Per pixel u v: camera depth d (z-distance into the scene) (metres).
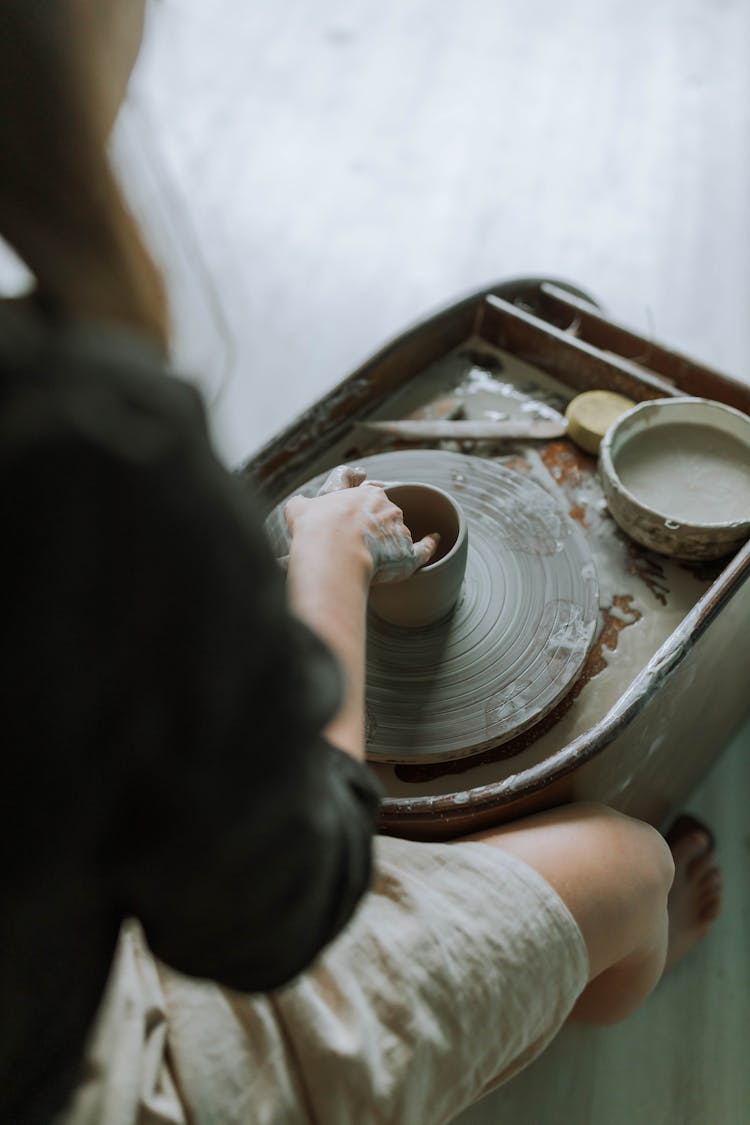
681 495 1.20
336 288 2.35
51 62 0.37
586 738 0.97
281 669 0.40
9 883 0.39
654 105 2.75
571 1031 1.31
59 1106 0.59
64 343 0.33
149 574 0.34
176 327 0.47
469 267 2.37
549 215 2.47
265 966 0.51
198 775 0.38
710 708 1.26
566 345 1.37
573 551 1.17
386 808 0.96
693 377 1.38
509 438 1.33
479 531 1.20
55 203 0.40
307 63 3.01
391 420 1.38
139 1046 0.74
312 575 0.76
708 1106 1.24
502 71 2.93
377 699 1.06
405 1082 0.78
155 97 2.89
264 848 0.43
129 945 0.79
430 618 1.09
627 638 1.12
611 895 0.93
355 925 0.84
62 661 0.34
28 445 0.31
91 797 0.37
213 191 2.61
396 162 2.66
